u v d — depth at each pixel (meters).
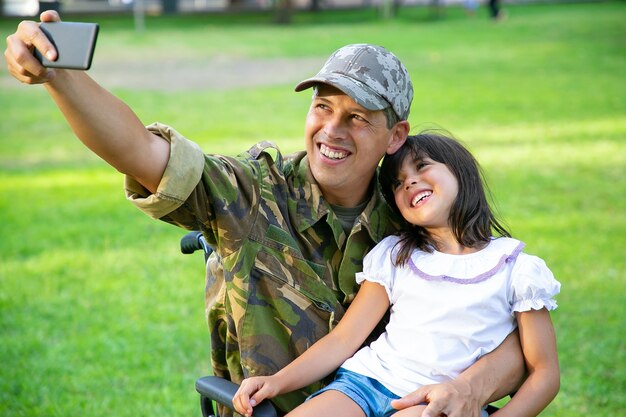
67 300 5.37
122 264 5.99
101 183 8.30
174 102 12.91
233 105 12.57
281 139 10.08
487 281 2.41
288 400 2.44
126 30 24.73
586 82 13.93
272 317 2.42
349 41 20.62
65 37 1.79
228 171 2.36
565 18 24.88
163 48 20.05
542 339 2.37
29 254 6.23
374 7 32.25
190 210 2.26
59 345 4.72
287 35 22.53
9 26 24.02
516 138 9.98
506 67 15.81
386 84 2.41
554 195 7.53
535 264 2.41
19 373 4.38
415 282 2.46
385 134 2.46
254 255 2.39
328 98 2.41
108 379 4.31
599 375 4.25
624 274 5.58
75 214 7.20
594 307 5.06
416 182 2.51
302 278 2.44
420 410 2.23
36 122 11.47
